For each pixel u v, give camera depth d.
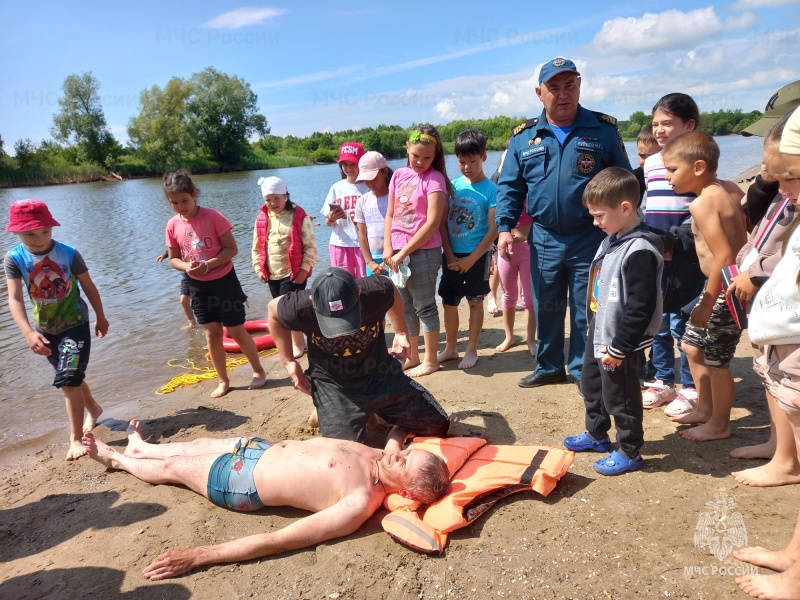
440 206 4.90
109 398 5.53
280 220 5.91
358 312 3.50
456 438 3.75
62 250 4.36
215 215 5.05
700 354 3.82
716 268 3.31
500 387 4.96
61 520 3.53
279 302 3.77
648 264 3.11
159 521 3.43
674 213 4.11
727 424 3.73
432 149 4.92
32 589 2.94
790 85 3.74
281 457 3.43
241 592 2.80
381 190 5.50
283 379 5.72
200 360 6.53
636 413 3.36
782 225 2.87
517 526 3.09
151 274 11.23
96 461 4.27
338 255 6.22
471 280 5.35
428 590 2.71
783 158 2.26
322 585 2.79
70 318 4.40
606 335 3.31
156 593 2.84
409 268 5.08
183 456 3.77
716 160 3.38
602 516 3.10
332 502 3.24
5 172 45.41
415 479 3.15
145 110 54.84
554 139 4.27
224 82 56.41
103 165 52.62
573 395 4.65
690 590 2.56
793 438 3.09
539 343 4.81
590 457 3.71
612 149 4.22
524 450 3.56
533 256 4.64
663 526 2.97
